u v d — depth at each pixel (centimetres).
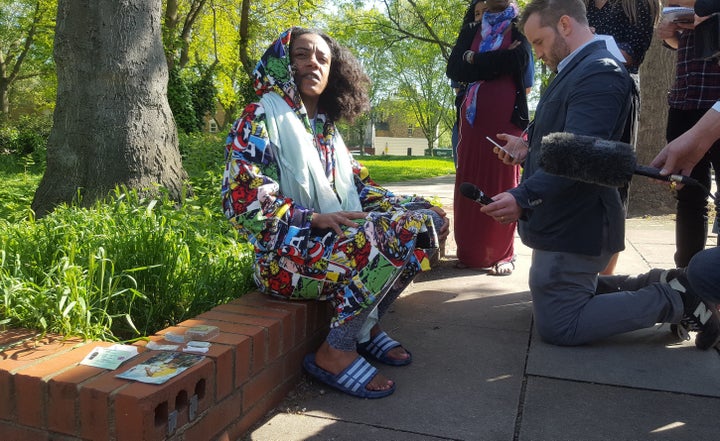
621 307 282
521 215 251
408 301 372
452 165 2478
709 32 196
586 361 276
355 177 290
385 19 2080
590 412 229
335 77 274
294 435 214
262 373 226
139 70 470
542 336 298
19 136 1812
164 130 485
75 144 466
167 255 276
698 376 259
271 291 259
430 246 241
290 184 248
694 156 228
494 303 366
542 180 248
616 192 283
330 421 224
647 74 732
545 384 253
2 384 187
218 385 199
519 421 223
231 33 2136
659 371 264
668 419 223
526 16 295
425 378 261
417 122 5934
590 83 265
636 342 299
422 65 4131
